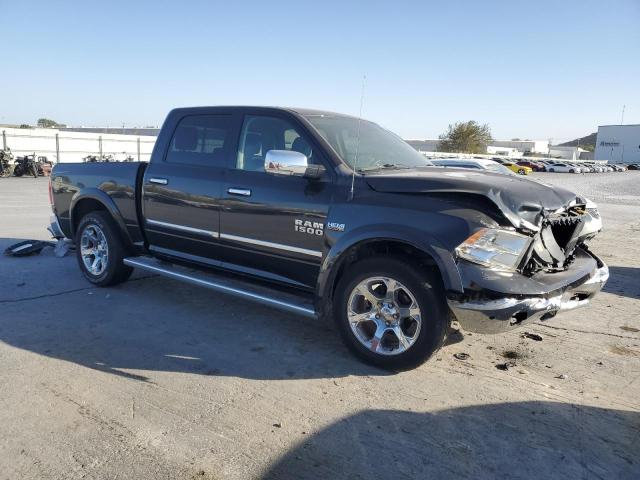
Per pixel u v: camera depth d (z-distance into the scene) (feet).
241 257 15.65
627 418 11.14
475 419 10.94
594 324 17.20
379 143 16.19
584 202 14.49
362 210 12.95
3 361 13.16
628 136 315.17
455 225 11.78
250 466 9.23
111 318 16.43
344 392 11.98
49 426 10.31
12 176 88.53
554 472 9.27
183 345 14.46
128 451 9.56
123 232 18.80
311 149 14.32
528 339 15.60
